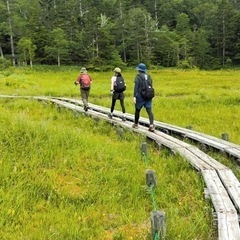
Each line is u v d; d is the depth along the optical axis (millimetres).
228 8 92438
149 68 79250
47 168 7465
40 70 68812
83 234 5270
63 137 8836
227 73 63312
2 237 5059
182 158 8734
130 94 27984
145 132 11508
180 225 5457
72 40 87500
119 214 6039
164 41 87500
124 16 100500
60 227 5375
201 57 88375
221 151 9594
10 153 7645
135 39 84562
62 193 6531
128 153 9156
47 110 17656
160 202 6469
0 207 5734
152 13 121000
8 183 6457
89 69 75062
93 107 17875
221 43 90375
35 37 81750
